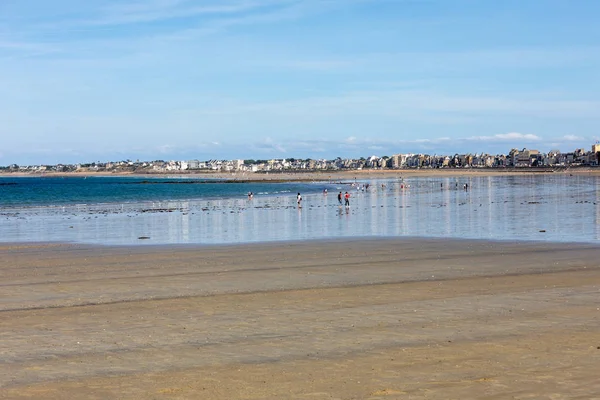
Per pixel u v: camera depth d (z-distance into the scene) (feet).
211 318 50.65
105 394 32.99
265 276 71.97
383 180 630.33
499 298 55.88
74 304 58.08
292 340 43.09
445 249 93.71
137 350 41.42
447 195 283.79
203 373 36.19
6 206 267.39
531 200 224.53
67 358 39.81
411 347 40.47
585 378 33.40
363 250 94.58
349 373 35.50
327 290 62.23
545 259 80.94
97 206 256.73
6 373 36.83
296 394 32.22
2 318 52.16
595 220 137.39
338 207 214.48
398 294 59.21
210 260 86.84
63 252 99.71
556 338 41.55
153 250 99.81
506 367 35.70
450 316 49.16
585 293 57.16
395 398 31.30
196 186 561.43
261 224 150.00
